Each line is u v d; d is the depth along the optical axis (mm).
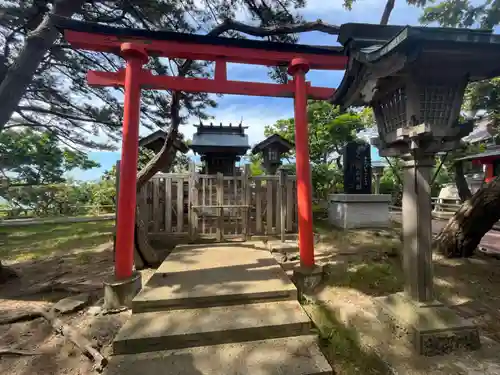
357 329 2449
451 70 2166
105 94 7461
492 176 10867
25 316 2686
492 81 7008
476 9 4762
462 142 2328
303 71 3578
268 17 5031
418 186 2385
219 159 9914
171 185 5359
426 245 2379
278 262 4141
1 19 4348
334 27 4344
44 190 12508
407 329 2242
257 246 4938
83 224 9703
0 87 3994
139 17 4895
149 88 3385
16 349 2201
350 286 3334
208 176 5395
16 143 13414
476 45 1931
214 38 3262
